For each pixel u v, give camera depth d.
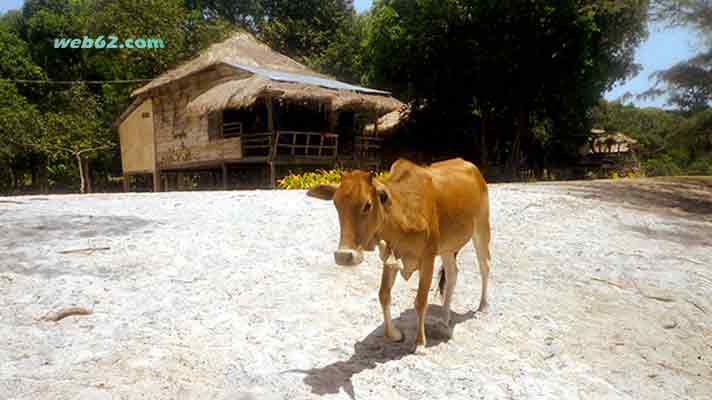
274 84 19.17
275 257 6.89
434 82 30.42
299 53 44.41
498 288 6.32
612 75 31.17
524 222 9.99
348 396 3.69
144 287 5.63
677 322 5.67
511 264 7.32
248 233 8.03
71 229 8.00
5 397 3.29
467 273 6.84
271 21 45.94
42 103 39.00
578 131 37.28
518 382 4.10
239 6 46.56
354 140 25.70
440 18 28.17
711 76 21.89
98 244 7.14
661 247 8.84
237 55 25.08
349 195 3.53
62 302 5.07
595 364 4.57
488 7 27.33
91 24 38.84
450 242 4.92
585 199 13.20
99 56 40.00
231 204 10.50
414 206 4.20
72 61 43.16
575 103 30.44
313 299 5.55
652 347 5.02
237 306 5.24
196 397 3.47
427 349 4.54
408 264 4.36
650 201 14.10
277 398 3.55
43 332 4.38
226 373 3.87
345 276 6.34
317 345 4.48
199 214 9.45
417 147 35.72
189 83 25.02
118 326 4.60
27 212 9.38
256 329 4.72
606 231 9.79
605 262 7.70
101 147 33.38
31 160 33.69
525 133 34.88
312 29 45.34
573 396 3.97
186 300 5.33
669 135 26.17
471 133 35.25
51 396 3.34
